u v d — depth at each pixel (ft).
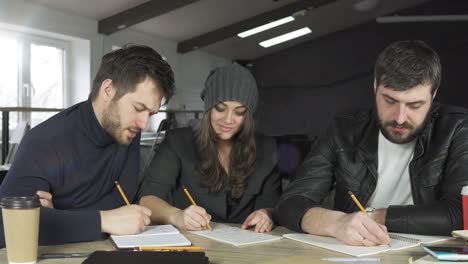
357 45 39.68
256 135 6.05
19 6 19.34
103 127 4.69
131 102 4.41
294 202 4.73
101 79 4.59
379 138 5.11
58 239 3.88
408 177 5.09
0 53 19.47
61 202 4.76
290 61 41.22
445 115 4.98
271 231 4.58
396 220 4.24
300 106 41.09
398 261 3.43
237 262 3.43
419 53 4.34
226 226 4.81
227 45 35.91
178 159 5.82
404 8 37.86
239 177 5.63
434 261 3.21
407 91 4.34
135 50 4.46
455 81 37.04
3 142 12.42
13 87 19.99
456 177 4.65
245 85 5.49
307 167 5.22
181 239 3.99
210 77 5.69
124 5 23.21
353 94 39.88
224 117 5.51
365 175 5.11
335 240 4.07
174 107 31.17
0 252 3.62
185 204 5.79
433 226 4.15
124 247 3.70
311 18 35.06
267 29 34.35
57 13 21.25
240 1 27.66
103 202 5.06
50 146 4.57
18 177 4.37
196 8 26.89
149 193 5.66
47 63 21.89
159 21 27.25
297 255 3.63
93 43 23.49
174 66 31.55
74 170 4.70
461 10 36.96
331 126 5.37
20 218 3.18
